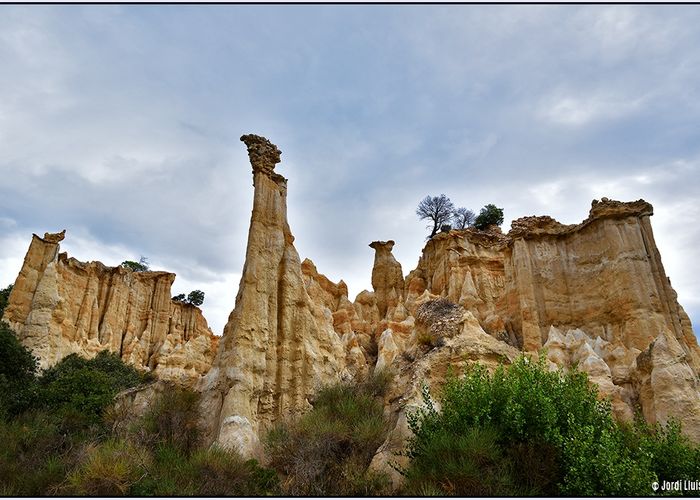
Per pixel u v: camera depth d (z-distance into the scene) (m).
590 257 32.19
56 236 49.16
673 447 15.41
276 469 21.41
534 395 16.41
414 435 19.73
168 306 71.12
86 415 28.62
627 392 23.98
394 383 26.23
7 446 21.91
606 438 14.39
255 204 33.72
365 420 22.19
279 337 31.42
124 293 63.75
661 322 27.58
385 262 60.00
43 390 31.80
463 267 45.38
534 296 32.31
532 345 30.41
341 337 44.75
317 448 20.20
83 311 55.28
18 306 44.69
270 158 35.62
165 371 41.91
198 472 19.23
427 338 27.39
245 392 27.17
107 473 18.20
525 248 33.84
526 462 14.99
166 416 26.17
